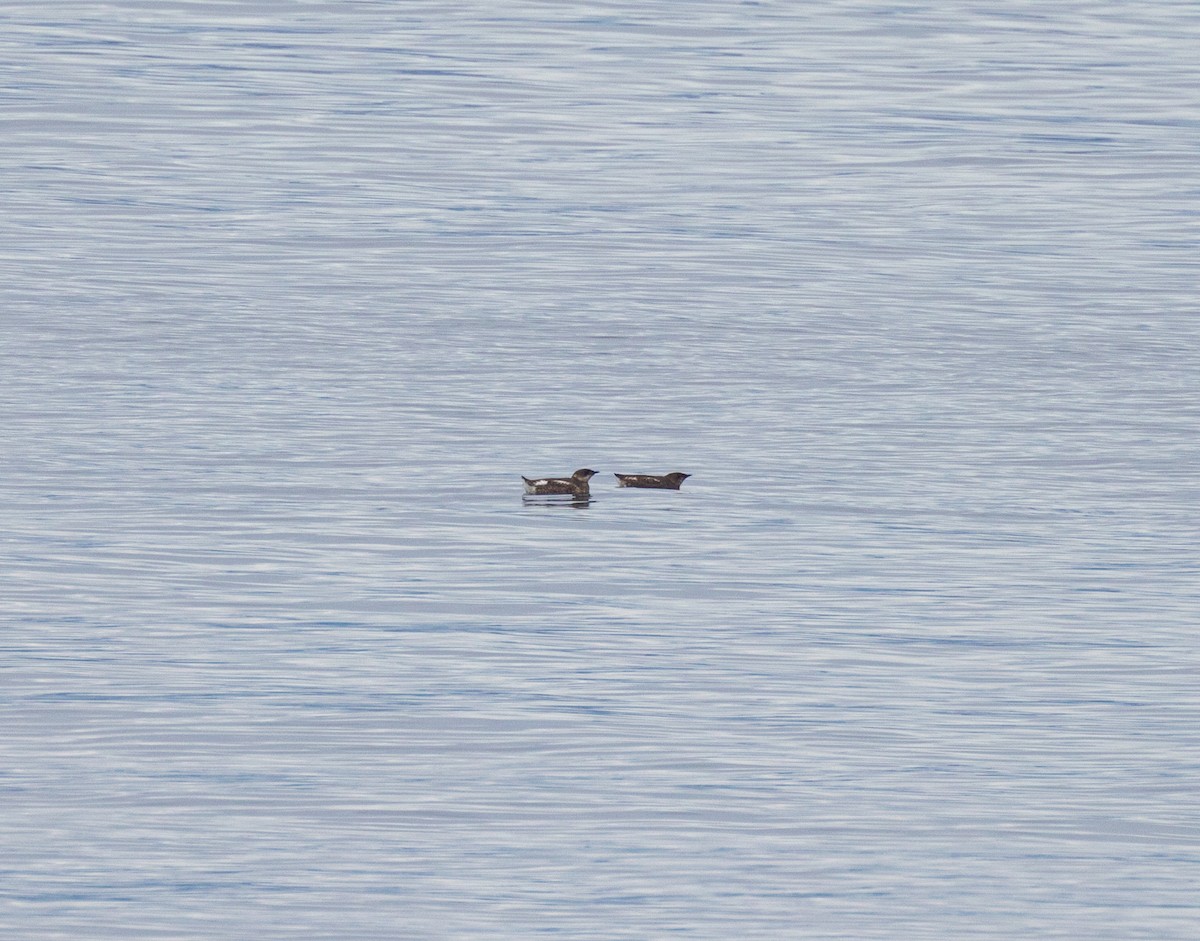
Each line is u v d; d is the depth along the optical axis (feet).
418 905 120.16
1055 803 135.23
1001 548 198.59
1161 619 175.83
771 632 170.91
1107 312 315.58
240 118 439.63
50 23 511.81
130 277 323.78
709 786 137.39
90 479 218.79
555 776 139.13
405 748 143.84
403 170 404.98
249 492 215.51
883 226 370.94
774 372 275.80
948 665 162.61
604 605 178.40
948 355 287.48
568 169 408.46
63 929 116.78
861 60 504.02
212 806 133.49
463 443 238.27
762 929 117.80
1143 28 543.39
